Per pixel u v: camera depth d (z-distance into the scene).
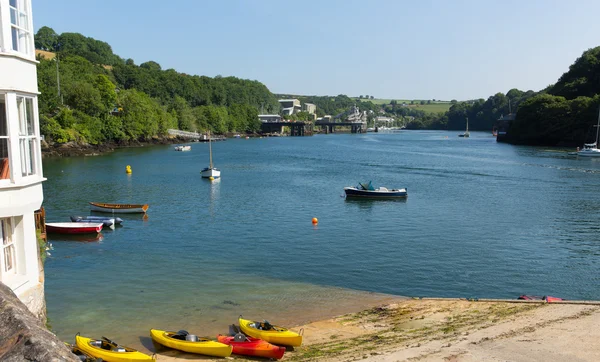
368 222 45.34
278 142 192.12
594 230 41.34
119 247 36.88
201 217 47.69
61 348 9.76
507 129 194.75
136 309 24.48
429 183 71.69
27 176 15.82
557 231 41.12
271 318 23.31
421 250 35.75
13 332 9.86
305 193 63.00
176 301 25.66
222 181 74.69
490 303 23.92
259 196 60.50
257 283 28.66
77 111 128.62
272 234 40.75
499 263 32.59
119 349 17.92
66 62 167.38
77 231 40.47
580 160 103.44
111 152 130.88
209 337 21.12
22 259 16.25
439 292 27.45
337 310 24.36
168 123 181.50
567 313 20.72
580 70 174.25
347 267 31.80
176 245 37.41
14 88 14.90
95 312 24.06
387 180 75.38
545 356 15.77
